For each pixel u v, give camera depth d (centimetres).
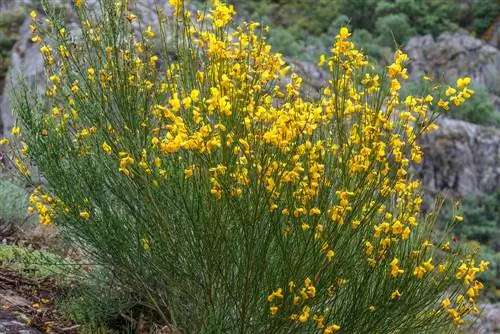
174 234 277
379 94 247
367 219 261
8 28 1823
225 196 247
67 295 339
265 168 245
